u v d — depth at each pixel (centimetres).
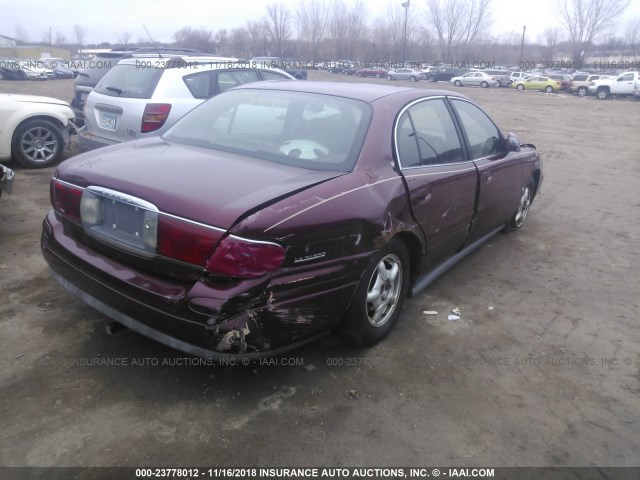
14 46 9544
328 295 288
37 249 479
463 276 481
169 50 980
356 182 310
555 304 436
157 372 311
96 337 342
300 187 284
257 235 253
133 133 664
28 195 652
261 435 268
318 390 305
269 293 261
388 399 302
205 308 250
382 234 314
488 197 465
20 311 368
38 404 280
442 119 421
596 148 1372
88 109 720
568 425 291
